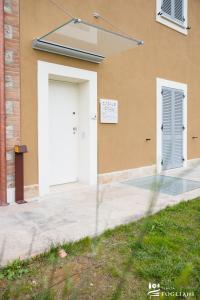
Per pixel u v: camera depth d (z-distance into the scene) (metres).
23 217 3.98
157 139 7.38
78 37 4.70
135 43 5.00
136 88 6.79
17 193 4.70
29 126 4.90
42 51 5.01
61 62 5.29
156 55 7.28
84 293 2.25
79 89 6.00
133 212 4.21
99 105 6.02
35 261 2.75
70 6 5.38
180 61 8.10
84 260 2.78
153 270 2.59
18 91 4.72
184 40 8.22
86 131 5.91
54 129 5.70
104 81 6.07
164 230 3.54
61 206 4.52
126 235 3.40
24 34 4.77
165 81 7.58
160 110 7.45
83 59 5.59
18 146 4.61
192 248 3.08
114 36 4.63
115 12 6.18
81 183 6.04
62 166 5.86
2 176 4.55
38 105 4.99
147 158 7.12
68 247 2.99
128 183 6.23
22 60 4.76
